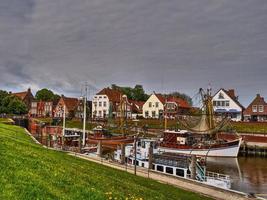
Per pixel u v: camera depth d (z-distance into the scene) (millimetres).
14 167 15133
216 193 29781
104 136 81250
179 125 97750
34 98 194000
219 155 67062
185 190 29641
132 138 77750
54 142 73938
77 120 128625
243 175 51094
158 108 133375
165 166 43469
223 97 118688
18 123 125500
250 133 86375
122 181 23016
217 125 75500
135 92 190250
